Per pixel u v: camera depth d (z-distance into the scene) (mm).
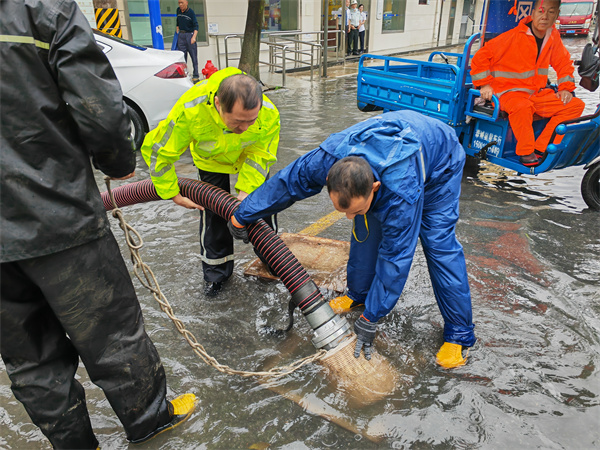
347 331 2424
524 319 2811
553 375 2383
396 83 5664
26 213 1426
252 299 3078
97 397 2312
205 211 2867
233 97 2102
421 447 2004
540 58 4375
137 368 1832
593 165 4176
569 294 3043
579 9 16719
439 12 20078
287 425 2127
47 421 1694
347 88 10734
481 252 3584
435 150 2279
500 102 4516
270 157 2779
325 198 4785
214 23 12172
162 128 2455
